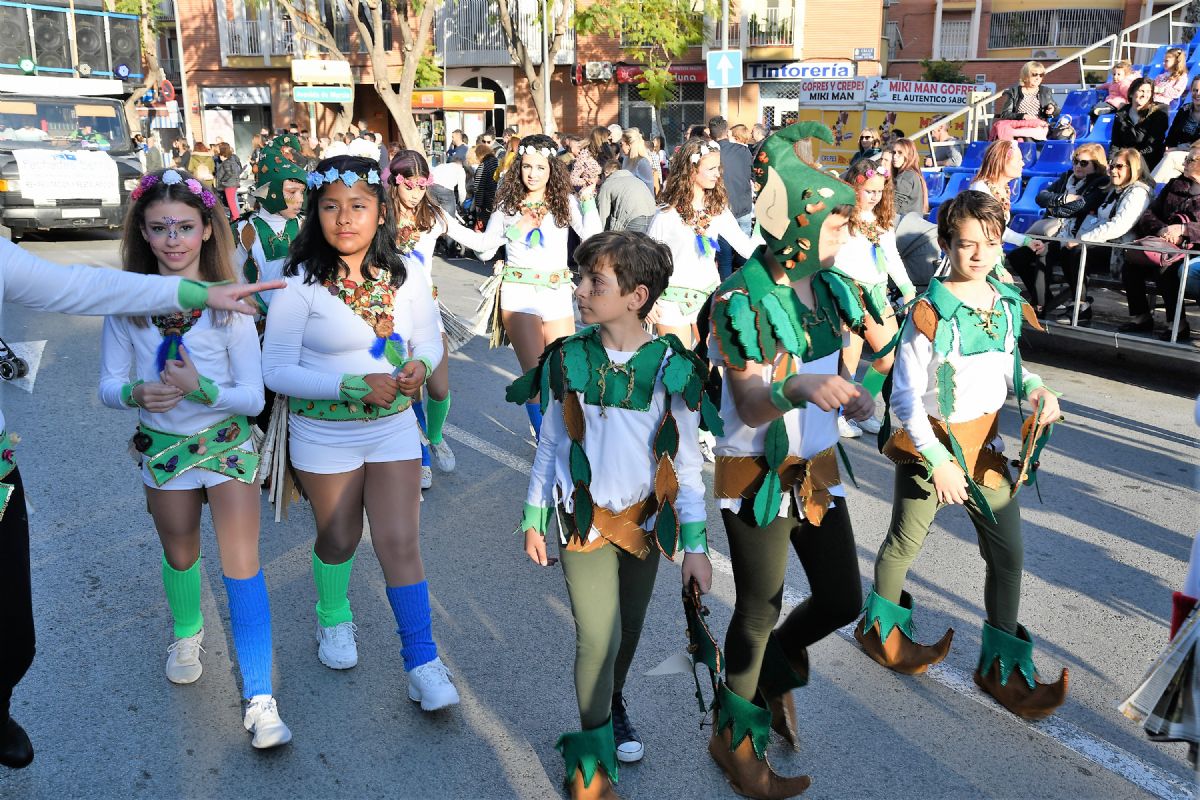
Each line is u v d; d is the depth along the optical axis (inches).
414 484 137.2
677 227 222.2
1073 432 262.7
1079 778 123.6
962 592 173.6
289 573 182.2
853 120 741.3
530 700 141.6
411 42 951.0
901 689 143.6
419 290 137.8
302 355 133.6
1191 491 222.1
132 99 713.0
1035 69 466.9
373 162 128.7
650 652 155.2
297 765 127.2
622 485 111.8
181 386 121.0
